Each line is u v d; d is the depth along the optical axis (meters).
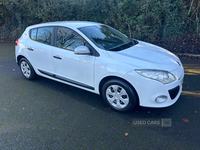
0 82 4.54
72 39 3.53
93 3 8.08
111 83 3.06
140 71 2.79
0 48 8.52
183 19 7.04
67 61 3.56
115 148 2.39
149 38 7.68
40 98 3.74
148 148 2.38
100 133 2.68
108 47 3.32
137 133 2.67
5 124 2.89
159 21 7.20
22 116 3.11
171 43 7.04
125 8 7.70
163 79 2.78
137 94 2.91
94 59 3.18
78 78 3.54
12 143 2.49
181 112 3.20
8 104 3.50
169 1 6.78
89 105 3.47
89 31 3.58
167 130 2.73
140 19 7.44
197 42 6.60
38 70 4.29
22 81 4.62
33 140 2.55
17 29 10.26
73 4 8.48
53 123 2.92
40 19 9.92
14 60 6.54
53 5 9.05
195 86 4.21
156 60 3.06
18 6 9.33
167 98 2.87
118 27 8.14
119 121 2.97
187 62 6.02
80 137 2.60
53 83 4.50
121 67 2.90
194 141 2.50
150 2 7.09
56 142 2.51
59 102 3.58
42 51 3.99
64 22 4.02
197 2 6.96
